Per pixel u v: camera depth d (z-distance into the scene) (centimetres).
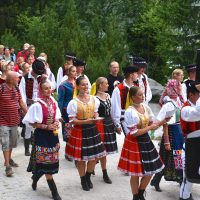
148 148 552
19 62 982
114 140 670
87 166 627
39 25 1712
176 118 598
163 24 1761
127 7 2089
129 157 550
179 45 1712
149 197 608
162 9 1712
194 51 1697
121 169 559
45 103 569
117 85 703
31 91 758
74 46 1608
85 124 607
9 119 658
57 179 664
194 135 511
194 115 503
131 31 1998
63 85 733
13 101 659
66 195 600
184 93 643
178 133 601
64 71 901
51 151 570
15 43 1762
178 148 600
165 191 634
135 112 545
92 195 605
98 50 1664
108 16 2031
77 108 602
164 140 601
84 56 1619
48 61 1600
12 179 653
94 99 620
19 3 2205
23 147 834
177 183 670
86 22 2094
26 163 734
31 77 758
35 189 613
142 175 543
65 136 727
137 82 758
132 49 1966
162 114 574
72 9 1733
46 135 571
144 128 543
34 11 2147
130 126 543
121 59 1653
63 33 1656
